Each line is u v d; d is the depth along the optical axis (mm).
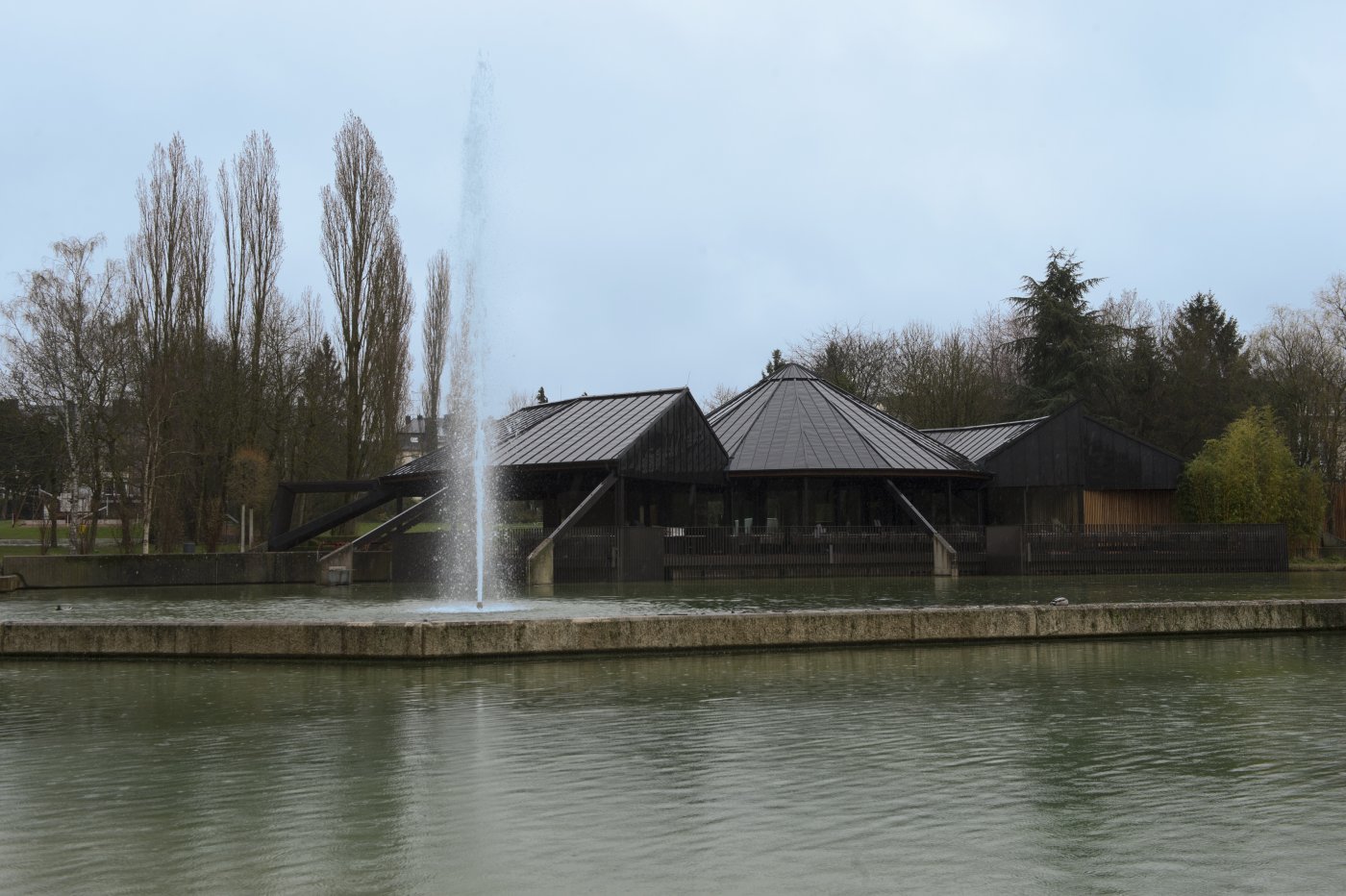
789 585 37031
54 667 16234
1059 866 7254
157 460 49938
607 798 8922
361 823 8250
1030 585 36750
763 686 14266
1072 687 14234
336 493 59719
